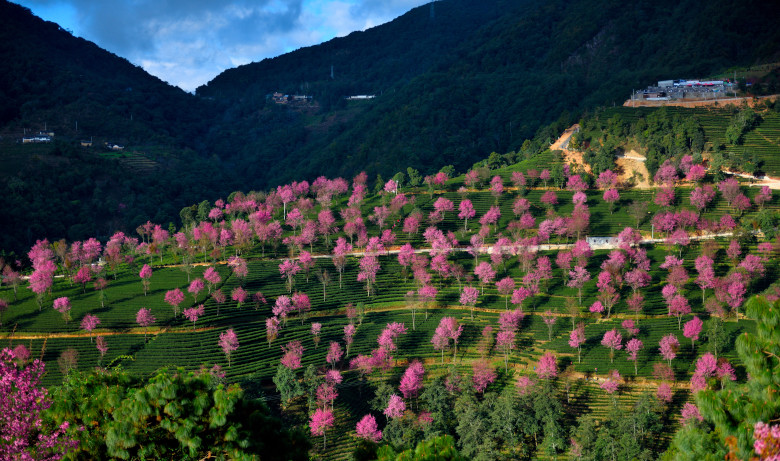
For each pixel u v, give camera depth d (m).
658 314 152.75
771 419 32.25
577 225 186.38
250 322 157.00
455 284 174.38
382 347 138.38
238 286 171.38
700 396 35.00
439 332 140.50
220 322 156.12
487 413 116.31
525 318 156.00
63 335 149.00
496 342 146.62
